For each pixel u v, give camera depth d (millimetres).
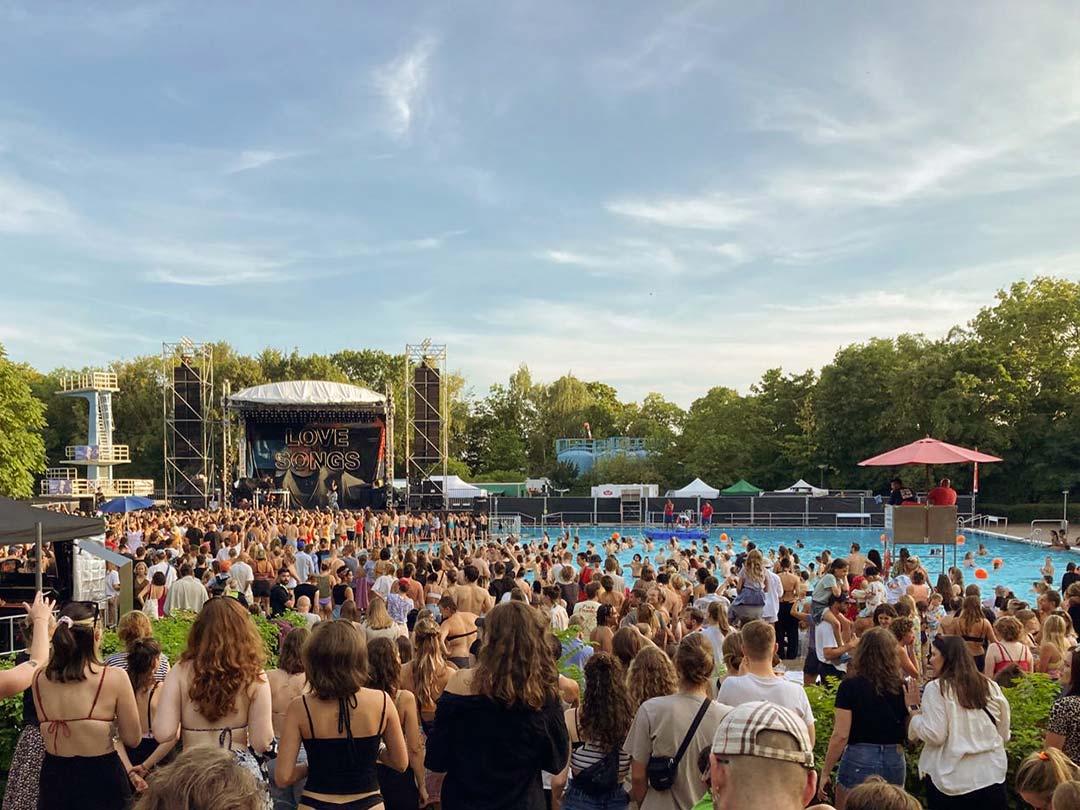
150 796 2260
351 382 89562
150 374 78375
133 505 37750
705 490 51281
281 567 18141
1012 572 31594
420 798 5762
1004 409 53688
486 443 86875
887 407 58500
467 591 11484
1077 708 5109
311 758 4426
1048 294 54844
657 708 4809
